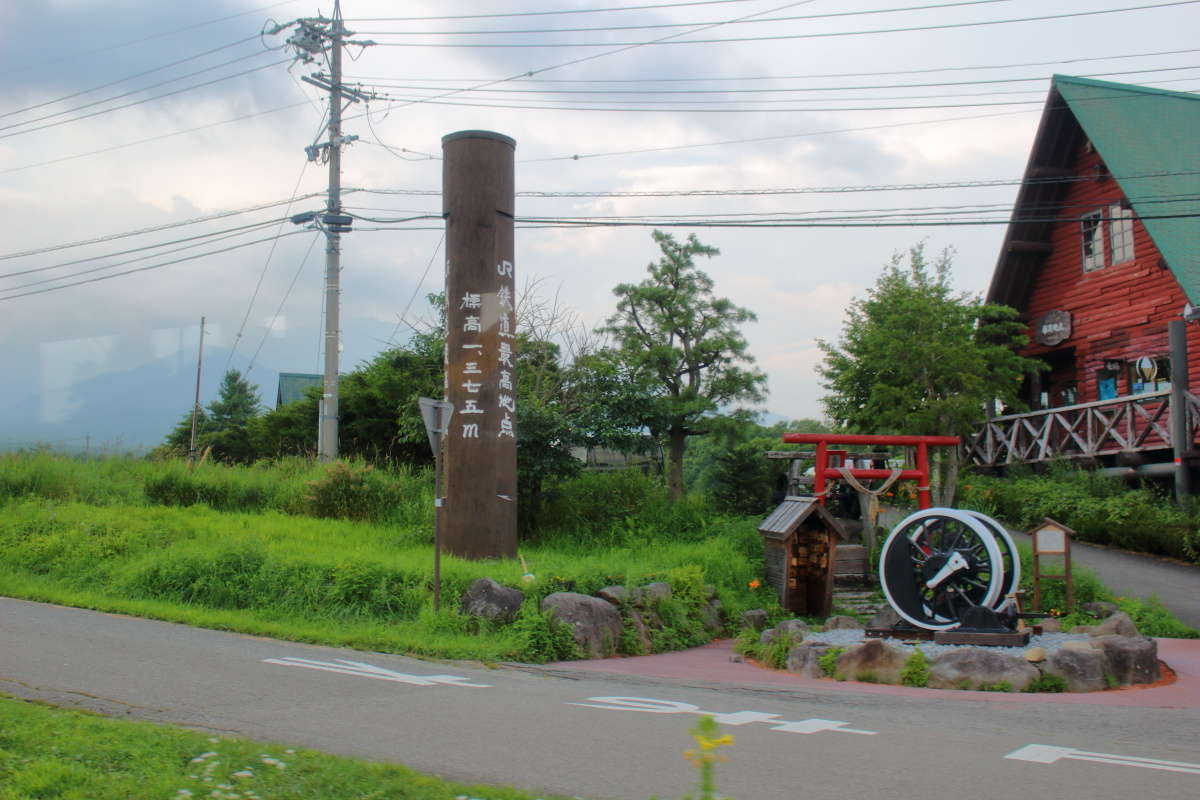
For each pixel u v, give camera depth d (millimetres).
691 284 21703
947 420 20547
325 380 22844
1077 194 26719
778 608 16266
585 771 6078
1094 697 9391
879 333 20750
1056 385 28516
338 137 23406
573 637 12117
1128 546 19906
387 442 25828
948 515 11914
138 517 17922
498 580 13078
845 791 5664
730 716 8031
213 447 33812
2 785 5109
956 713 8406
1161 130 25156
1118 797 5551
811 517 16562
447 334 16750
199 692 8289
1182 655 12297
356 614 12812
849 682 10375
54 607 13016
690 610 14562
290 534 16984
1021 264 27672
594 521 20172
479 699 8508
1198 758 6629
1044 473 24547
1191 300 21047
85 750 5852
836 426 24250
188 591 13773
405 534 17641
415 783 5438
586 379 21000
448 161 16922
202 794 5070
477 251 16594
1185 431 20547
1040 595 15016
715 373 21750
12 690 7965
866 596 17391
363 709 7883
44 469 20781
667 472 24672
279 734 6918
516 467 17250
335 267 23141
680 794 5578
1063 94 25766
